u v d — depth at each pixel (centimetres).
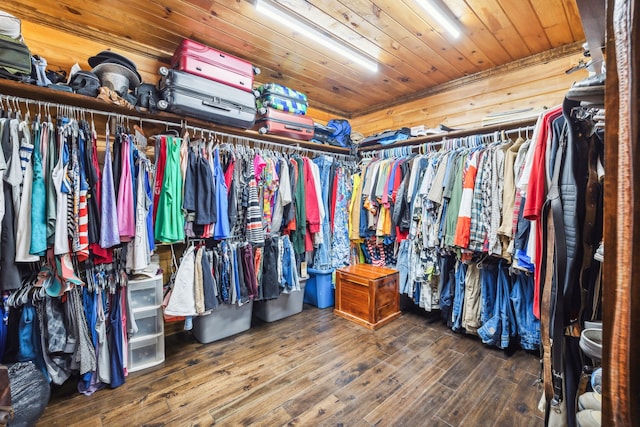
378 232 300
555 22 208
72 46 214
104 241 173
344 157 362
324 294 318
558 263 97
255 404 167
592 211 97
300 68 286
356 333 257
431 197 248
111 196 177
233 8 197
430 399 171
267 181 255
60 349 168
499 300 230
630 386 29
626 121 30
